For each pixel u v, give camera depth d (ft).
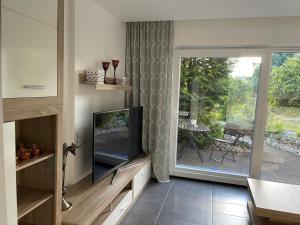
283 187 7.93
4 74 3.81
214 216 8.27
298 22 9.27
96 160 7.28
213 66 10.77
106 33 9.02
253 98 10.46
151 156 11.06
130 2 8.07
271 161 10.57
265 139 10.54
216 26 10.01
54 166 5.28
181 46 10.70
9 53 3.89
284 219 6.35
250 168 10.73
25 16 4.17
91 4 7.86
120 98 10.78
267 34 9.57
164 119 10.71
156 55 10.50
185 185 10.77
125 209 7.96
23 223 5.54
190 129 11.40
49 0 4.75
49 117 5.22
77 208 6.09
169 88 10.55
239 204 9.13
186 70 11.08
